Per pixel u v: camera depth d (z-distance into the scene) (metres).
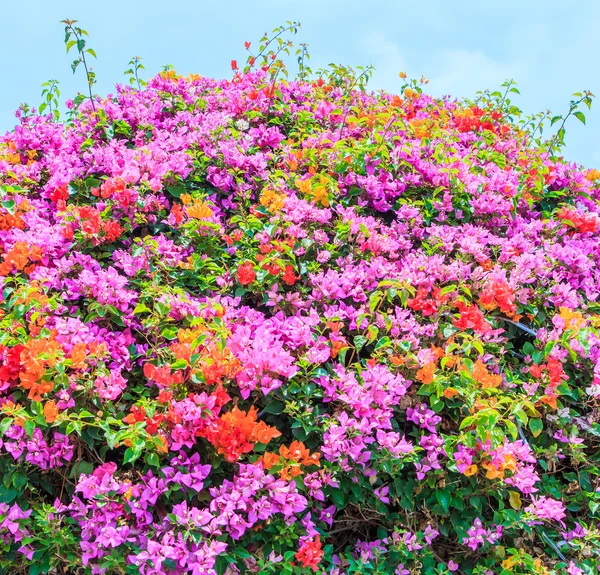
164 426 3.20
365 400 3.36
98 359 3.43
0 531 3.09
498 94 7.61
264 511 3.01
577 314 4.16
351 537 3.60
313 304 4.14
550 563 3.54
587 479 3.89
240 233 4.54
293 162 5.23
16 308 3.56
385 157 5.13
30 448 3.09
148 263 4.18
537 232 5.36
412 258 4.47
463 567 3.51
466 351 3.66
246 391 3.27
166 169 4.82
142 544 2.97
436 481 3.43
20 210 4.61
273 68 6.67
